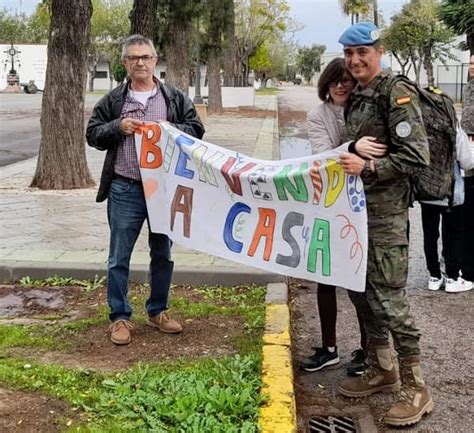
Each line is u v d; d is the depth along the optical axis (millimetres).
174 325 5004
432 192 4082
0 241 7664
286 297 5953
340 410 4297
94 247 7352
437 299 6438
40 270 6461
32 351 4676
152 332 5039
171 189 4719
